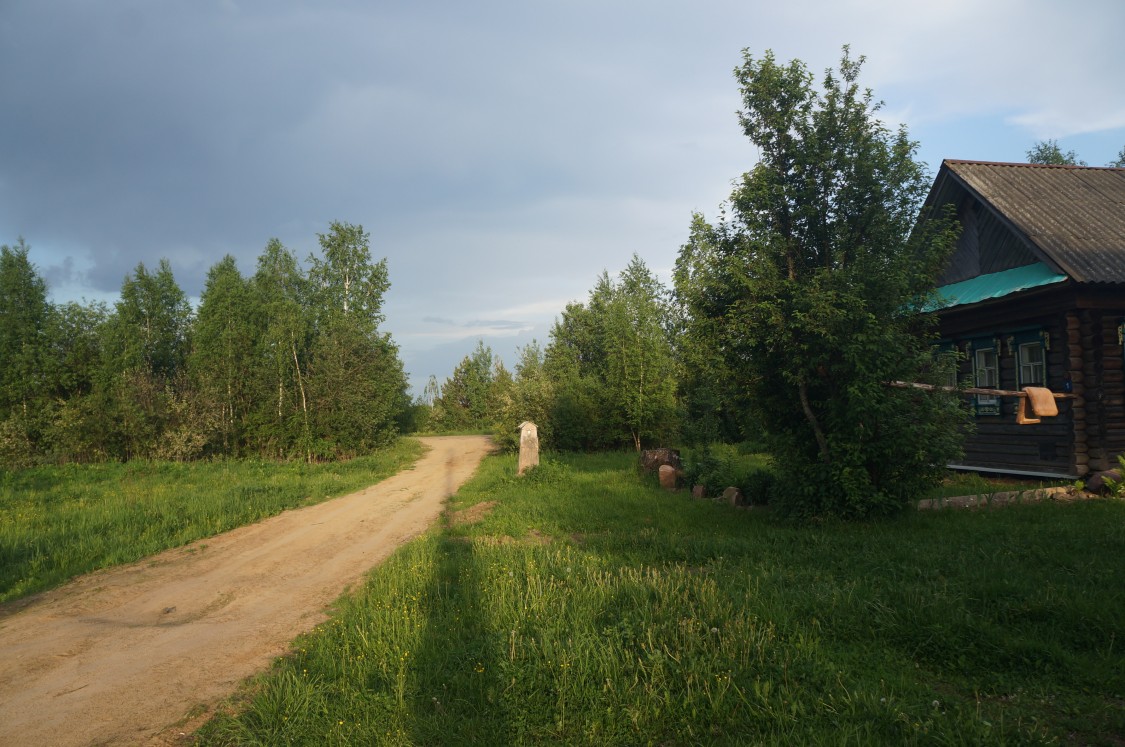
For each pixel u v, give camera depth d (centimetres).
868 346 837
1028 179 1472
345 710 423
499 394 2770
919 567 654
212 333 2669
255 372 2533
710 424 1889
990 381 1407
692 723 385
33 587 816
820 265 963
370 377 2656
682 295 990
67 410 2267
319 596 745
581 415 2491
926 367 929
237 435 2502
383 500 1497
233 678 513
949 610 513
